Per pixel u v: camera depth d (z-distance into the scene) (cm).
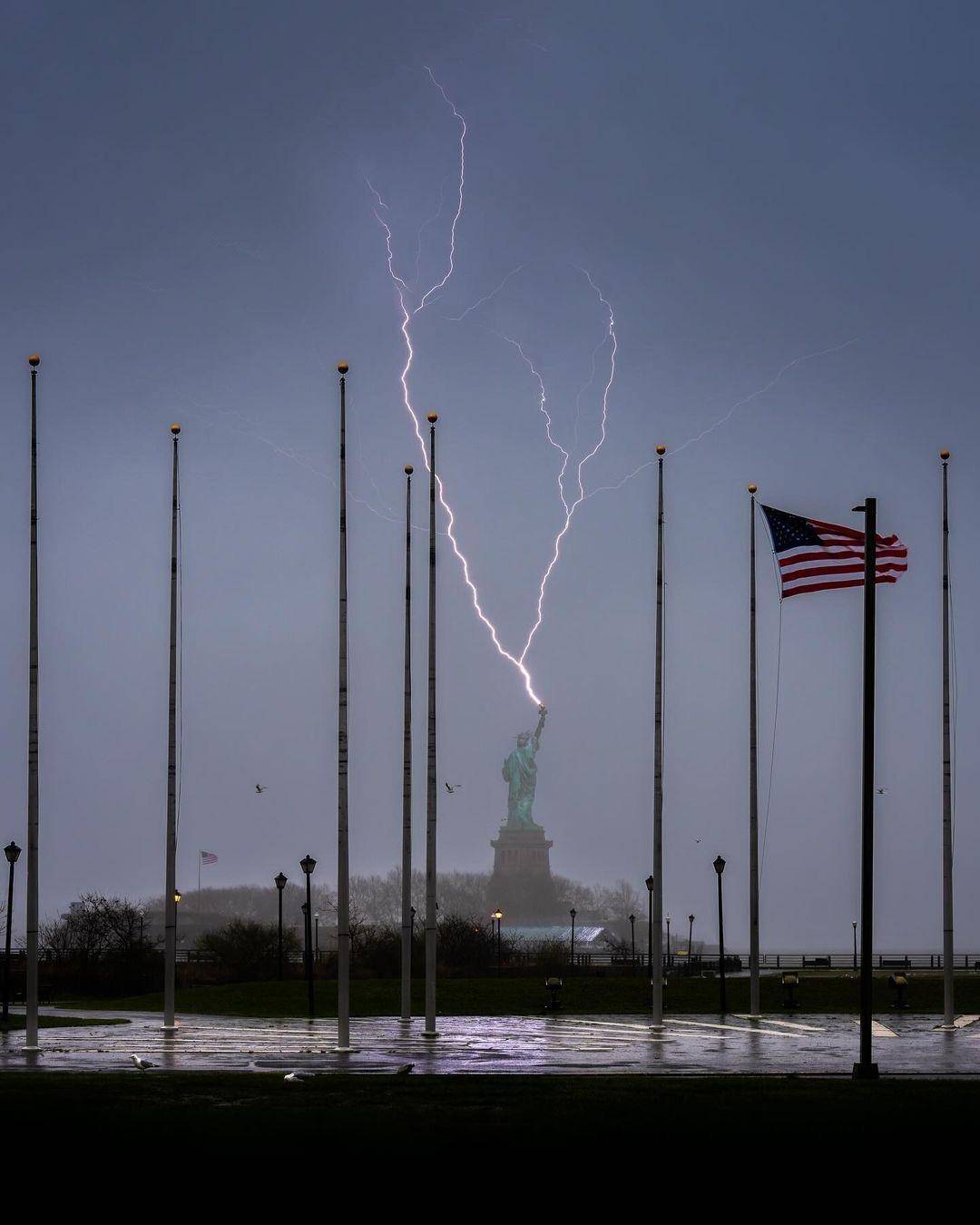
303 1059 4419
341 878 4791
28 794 4766
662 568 5969
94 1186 2200
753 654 6412
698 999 7394
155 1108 3028
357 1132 2688
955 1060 4509
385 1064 4212
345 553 5028
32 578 4897
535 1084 3509
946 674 6131
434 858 5406
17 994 8769
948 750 6091
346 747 4878
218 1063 4244
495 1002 7281
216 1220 1995
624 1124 2788
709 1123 2800
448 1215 2031
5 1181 2238
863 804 3925
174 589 5678
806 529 5519
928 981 8200
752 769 6425
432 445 5675
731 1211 2064
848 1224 2008
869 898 3878
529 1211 2056
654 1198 2141
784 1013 6938
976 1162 2406
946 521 6188
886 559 5522
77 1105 3064
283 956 10612
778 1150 2503
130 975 9650
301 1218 2011
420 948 10556
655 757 5844
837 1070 4150
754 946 6456
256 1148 2506
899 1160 2422
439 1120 2852
